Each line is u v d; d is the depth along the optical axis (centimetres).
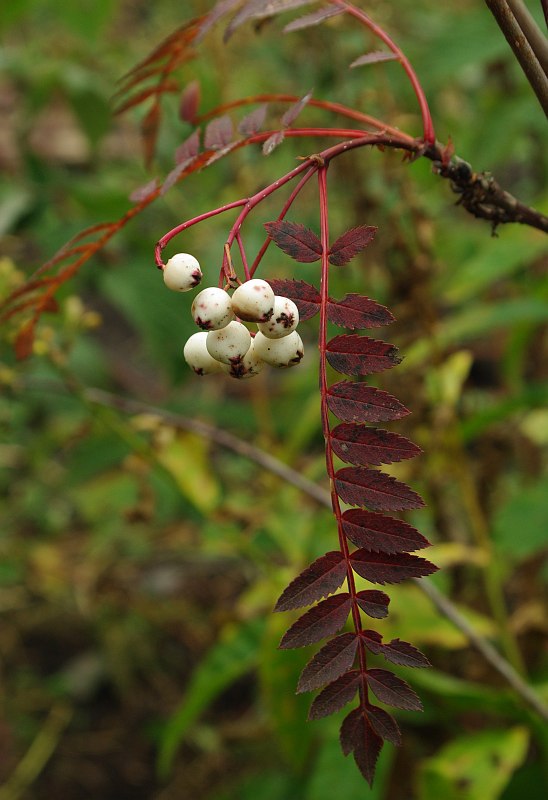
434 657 86
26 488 135
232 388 131
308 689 42
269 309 43
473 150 98
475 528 83
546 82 47
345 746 42
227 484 108
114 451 105
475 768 70
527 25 48
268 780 94
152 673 124
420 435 84
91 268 106
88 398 80
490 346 125
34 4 113
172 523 124
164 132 93
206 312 43
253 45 117
